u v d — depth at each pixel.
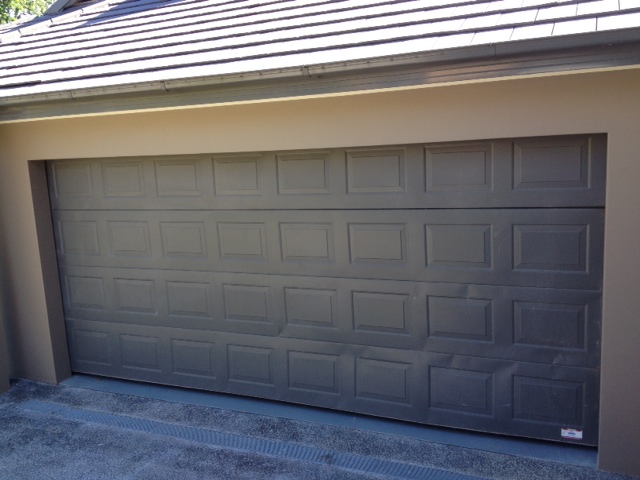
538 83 3.94
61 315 6.27
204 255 5.53
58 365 6.23
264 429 5.04
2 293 6.26
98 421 5.34
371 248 4.84
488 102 4.10
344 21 4.91
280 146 4.85
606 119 3.83
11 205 6.04
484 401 4.65
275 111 4.81
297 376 5.32
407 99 4.34
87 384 6.16
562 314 4.31
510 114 4.05
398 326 4.85
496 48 3.61
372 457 4.53
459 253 4.55
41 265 6.03
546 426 4.50
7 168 5.97
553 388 4.42
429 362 4.79
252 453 4.68
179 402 5.62
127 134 5.43
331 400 5.22
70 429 5.20
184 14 6.44
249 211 5.25
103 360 6.23
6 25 8.52
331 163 4.86
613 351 4.05
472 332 4.60
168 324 5.82
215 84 4.45
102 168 5.82
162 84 4.57
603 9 3.66
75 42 6.52
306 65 4.09
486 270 4.49
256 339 5.44
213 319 5.60
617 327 4.02
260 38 5.05
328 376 5.19
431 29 4.18
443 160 4.48
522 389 4.52
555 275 4.29
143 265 5.82
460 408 4.74
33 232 5.99
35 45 6.82
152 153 5.36
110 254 5.96
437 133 4.29
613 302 4.00
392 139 4.44
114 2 7.85
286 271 5.20
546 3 4.06
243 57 4.67
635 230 3.88
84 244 6.07
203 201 5.43
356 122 4.54
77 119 5.60
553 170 4.18
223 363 5.64
